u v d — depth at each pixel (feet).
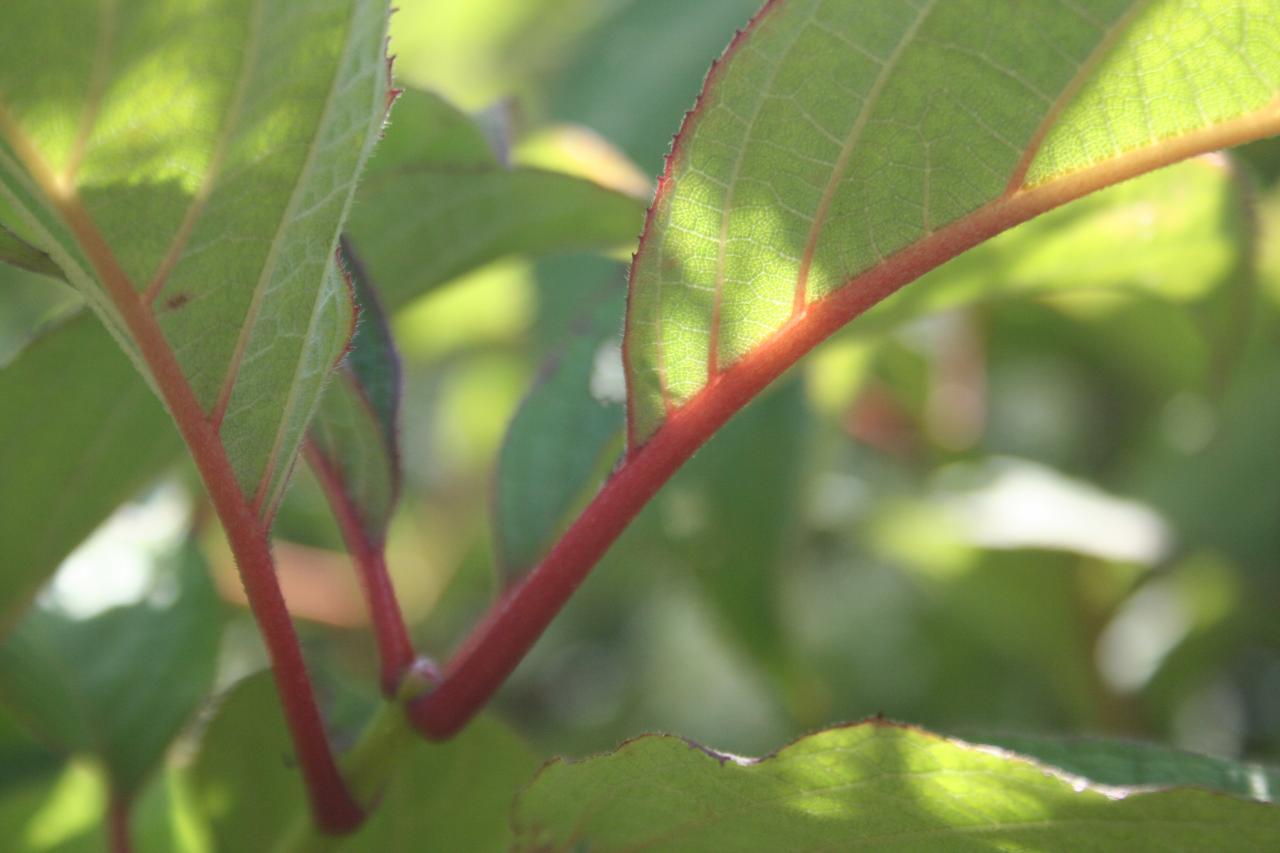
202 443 0.87
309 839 0.95
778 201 0.89
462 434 1.88
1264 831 0.83
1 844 1.12
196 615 1.13
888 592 1.81
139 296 0.85
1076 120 0.88
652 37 1.70
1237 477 1.58
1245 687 1.74
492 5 2.02
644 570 1.79
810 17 0.87
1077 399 1.80
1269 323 1.49
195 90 0.82
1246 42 0.87
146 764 1.10
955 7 0.86
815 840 0.88
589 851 0.90
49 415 1.00
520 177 1.05
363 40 0.83
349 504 0.96
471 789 1.01
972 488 1.54
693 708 2.00
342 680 1.06
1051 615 1.48
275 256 0.85
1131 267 1.10
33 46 0.80
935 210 0.89
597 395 1.06
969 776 0.84
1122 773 0.93
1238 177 1.05
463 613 1.75
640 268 0.89
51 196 0.83
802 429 1.35
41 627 1.11
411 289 1.09
